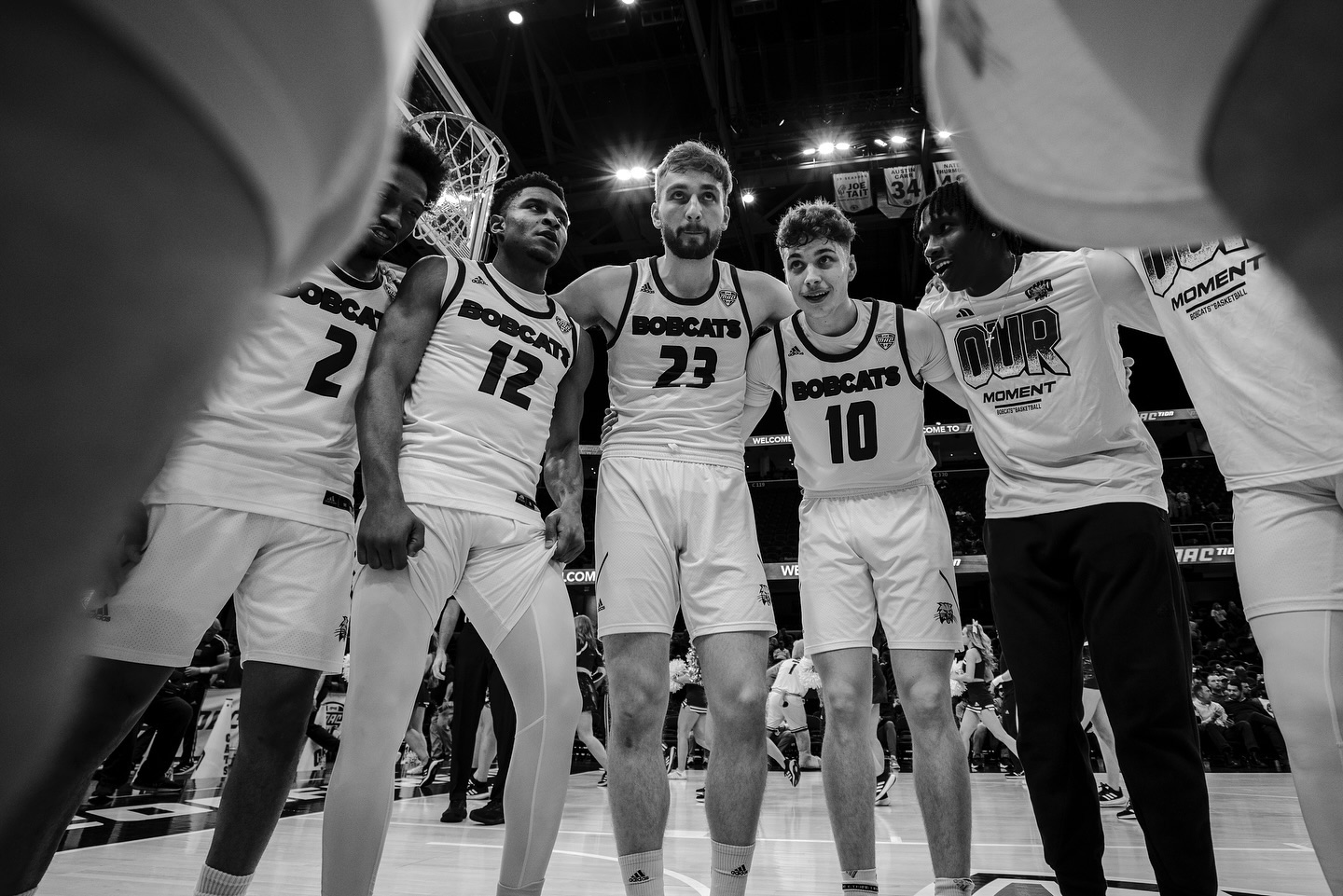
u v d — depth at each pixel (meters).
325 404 2.19
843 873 2.51
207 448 2.00
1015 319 2.49
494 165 4.07
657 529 2.46
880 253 19.62
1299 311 0.21
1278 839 4.76
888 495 2.76
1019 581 2.34
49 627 0.17
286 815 5.81
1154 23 0.19
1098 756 11.16
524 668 2.16
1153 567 2.14
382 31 0.20
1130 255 2.26
